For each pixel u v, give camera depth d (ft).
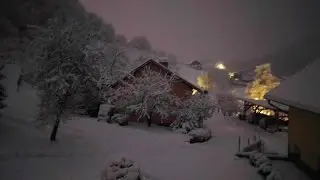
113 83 81.30
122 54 103.55
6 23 110.73
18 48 100.94
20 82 72.28
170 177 39.19
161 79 79.15
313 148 37.93
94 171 37.35
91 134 55.26
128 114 78.07
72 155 42.14
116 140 54.90
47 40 45.34
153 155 49.24
